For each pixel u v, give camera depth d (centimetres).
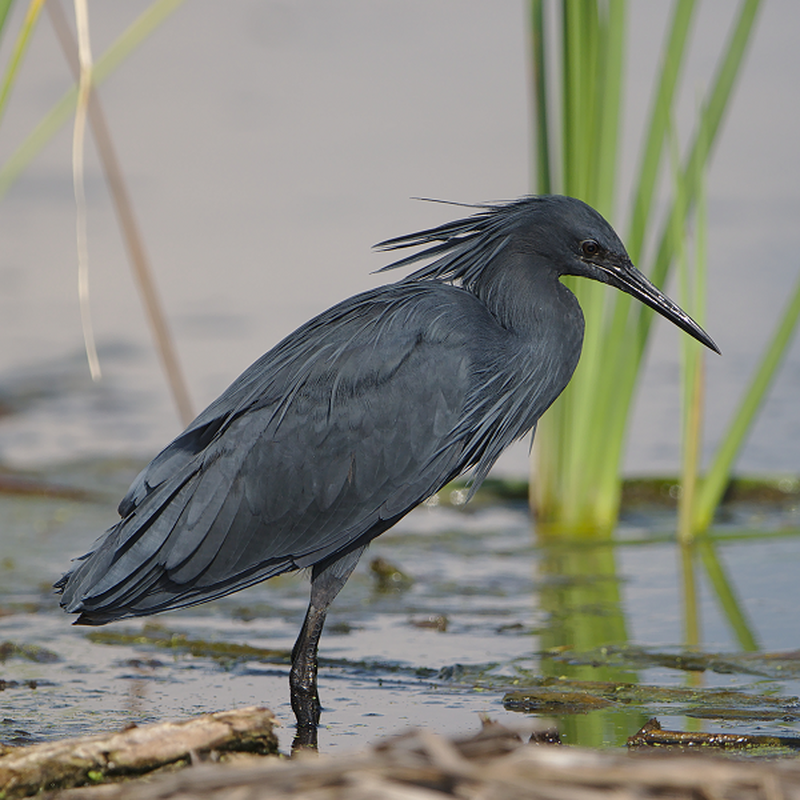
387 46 3688
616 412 1380
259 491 934
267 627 1125
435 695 939
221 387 1833
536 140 1323
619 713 891
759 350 1941
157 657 1038
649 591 1206
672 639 1066
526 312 1005
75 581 921
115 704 917
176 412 1802
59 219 2497
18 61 857
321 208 2506
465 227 1022
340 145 2884
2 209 2523
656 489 1541
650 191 1297
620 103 1286
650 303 1009
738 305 2064
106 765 693
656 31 3356
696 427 1334
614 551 1348
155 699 930
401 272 2181
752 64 3319
